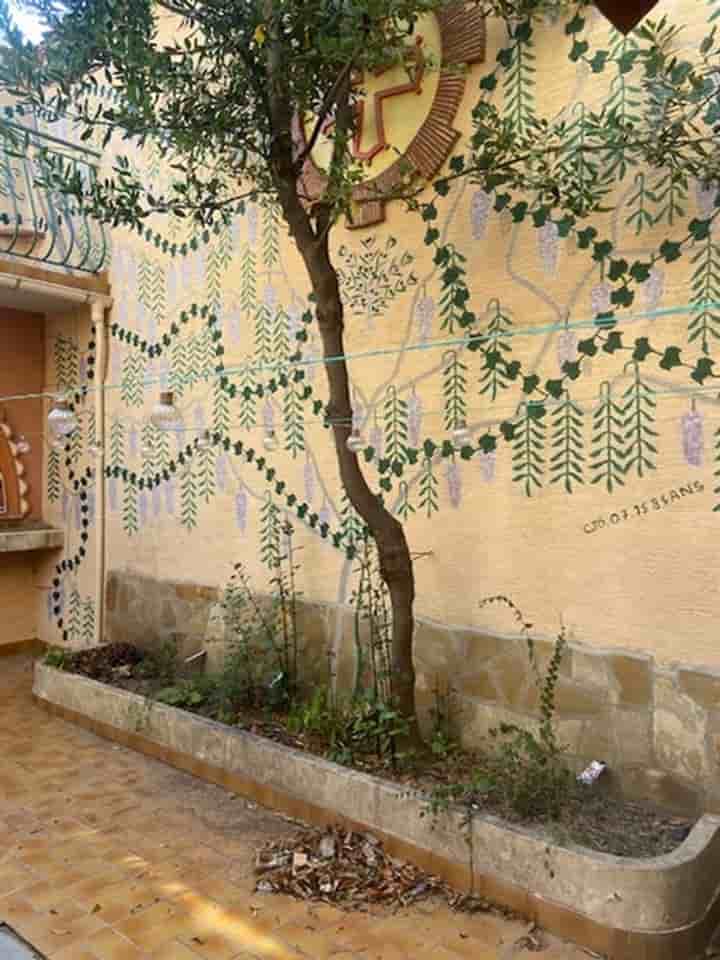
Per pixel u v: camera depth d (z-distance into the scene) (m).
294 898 2.40
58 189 3.56
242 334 4.03
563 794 2.50
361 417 3.45
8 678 4.76
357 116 3.25
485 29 3.00
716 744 2.46
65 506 5.20
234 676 3.62
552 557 2.85
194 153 3.22
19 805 3.03
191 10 2.67
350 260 3.47
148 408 4.60
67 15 2.69
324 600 3.64
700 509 2.50
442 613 3.17
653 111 2.46
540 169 2.70
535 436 2.89
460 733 3.10
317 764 2.84
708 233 2.47
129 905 2.36
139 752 3.58
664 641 2.58
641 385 2.62
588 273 2.74
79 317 5.09
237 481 4.07
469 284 3.07
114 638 4.82
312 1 2.46
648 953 2.05
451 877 2.44
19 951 2.14
